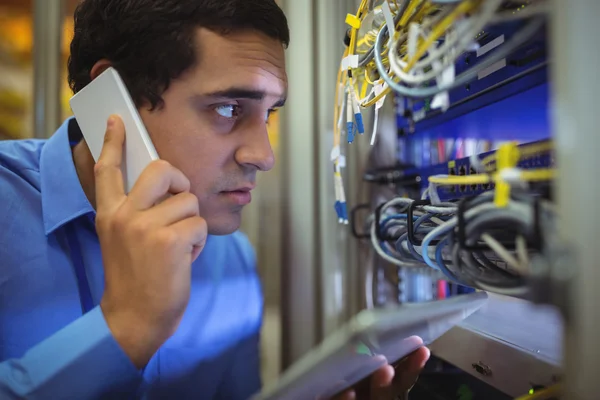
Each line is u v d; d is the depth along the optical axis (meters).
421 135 0.79
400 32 0.40
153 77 0.52
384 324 0.32
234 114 0.56
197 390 0.84
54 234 0.68
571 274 0.25
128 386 0.47
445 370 0.68
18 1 1.15
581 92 0.25
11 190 0.69
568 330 0.25
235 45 0.50
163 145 0.55
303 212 1.07
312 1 1.04
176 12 0.49
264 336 1.15
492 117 0.60
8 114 1.14
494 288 0.35
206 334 0.87
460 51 0.29
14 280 0.64
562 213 0.26
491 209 0.31
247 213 1.16
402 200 0.58
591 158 0.24
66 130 0.76
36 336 0.64
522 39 0.32
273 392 0.37
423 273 0.77
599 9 0.25
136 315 0.46
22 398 0.44
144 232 0.47
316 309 1.07
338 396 0.50
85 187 0.73
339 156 0.67
